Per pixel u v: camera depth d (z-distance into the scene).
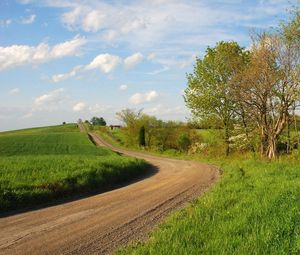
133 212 15.88
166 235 10.55
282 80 37.41
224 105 49.34
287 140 39.38
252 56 39.94
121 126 100.94
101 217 14.97
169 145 89.19
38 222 14.09
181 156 66.00
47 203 18.77
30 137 109.56
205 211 13.81
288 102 38.00
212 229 10.90
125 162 37.75
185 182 26.75
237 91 41.03
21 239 11.63
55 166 28.95
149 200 19.02
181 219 12.98
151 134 91.94
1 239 11.64
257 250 8.66
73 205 18.05
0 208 16.52
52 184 21.62
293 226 10.62
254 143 47.16
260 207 13.54
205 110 50.38
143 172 38.38
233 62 46.12
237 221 11.60
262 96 39.31
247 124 47.56
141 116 95.19
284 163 32.19
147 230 12.68
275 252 8.52
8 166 27.89
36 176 23.69
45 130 178.25
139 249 9.37
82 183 23.88
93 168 29.22
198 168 39.91
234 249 8.92
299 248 8.75
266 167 29.98
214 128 52.72
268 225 10.90
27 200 18.33
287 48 36.72
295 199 14.52
